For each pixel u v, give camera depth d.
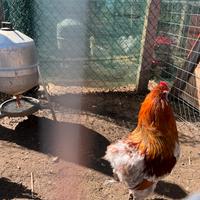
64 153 1.45
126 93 2.07
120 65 2.06
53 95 1.93
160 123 1.09
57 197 1.20
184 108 1.90
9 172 1.33
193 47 1.85
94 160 1.41
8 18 1.93
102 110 1.84
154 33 1.99
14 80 1.45
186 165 1.42
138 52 2.05
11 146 1.50
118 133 1.63
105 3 1.86
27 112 1.59
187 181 1.32
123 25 1.96
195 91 1.86
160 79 2.14
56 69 1.88
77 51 1.68
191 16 1.88
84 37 1.71
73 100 1.87
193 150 1.52
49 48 1.87
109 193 1.24
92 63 1.99
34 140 1.54
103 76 2.06
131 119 1.77
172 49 2.03
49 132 1.58
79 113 1.77
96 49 1.96
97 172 1.34
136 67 2.08
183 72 1.93
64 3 1.70
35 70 1.51
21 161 1.40
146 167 1.07
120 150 1.11
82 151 1.47
